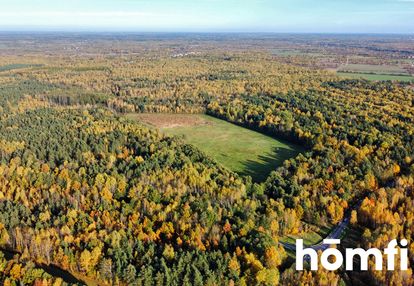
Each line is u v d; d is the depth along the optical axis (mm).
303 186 115375
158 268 79250
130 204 101250
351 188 113312
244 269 81000
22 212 97750
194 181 112625
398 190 109625
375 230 95125
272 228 95438
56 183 113000
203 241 89875
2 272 76562
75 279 81562
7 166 124312
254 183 119562
